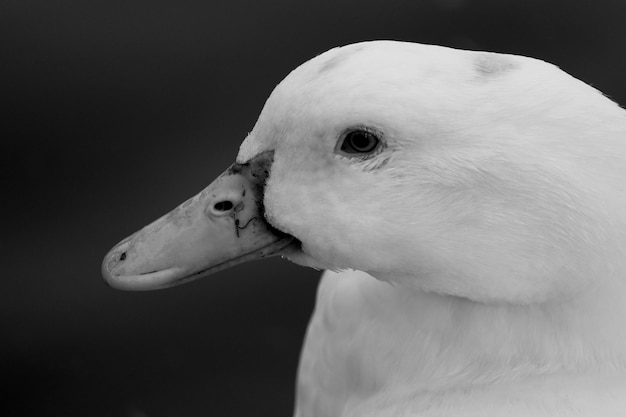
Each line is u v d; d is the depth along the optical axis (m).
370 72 2.06
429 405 2.10
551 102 2.05
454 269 2.07
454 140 2.06
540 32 2.83
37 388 2.45
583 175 2.05
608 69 2.76
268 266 2.54
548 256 2.06
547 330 2.08
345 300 2.14
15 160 2.66
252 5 2.92
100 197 2.61
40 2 2.91
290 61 2.80
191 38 2.86
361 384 2.13
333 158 2.07
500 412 2.08
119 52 2.83
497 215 2.06
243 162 2.10
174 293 2.52
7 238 2.55
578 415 2.07
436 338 2.10
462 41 2.80
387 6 2.88
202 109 2.74
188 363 2.47
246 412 2.46
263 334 2.48
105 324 2.48
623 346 2.07
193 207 2.11
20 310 2.48
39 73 2.79
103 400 2.45
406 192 2.07
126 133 2.71
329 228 2.08
